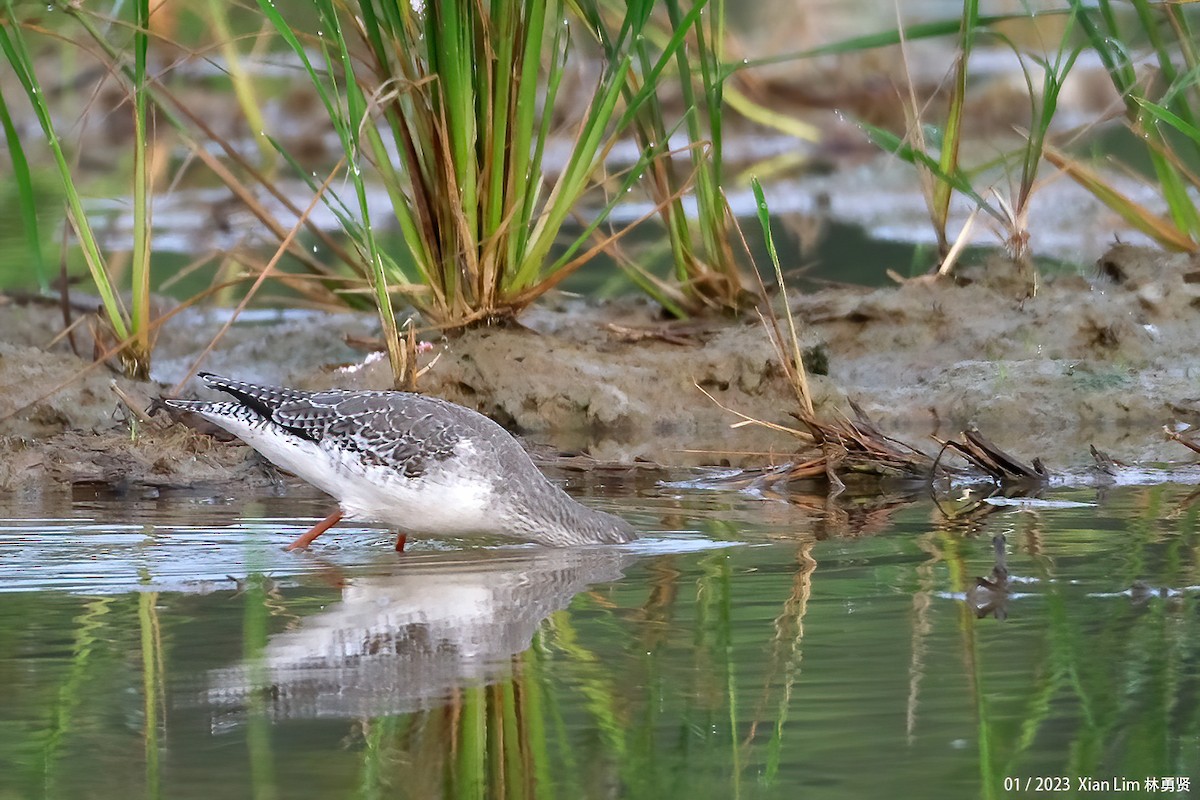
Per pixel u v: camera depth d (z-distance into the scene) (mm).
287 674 7461
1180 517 10617
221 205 24891
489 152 14250
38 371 14305
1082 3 16000
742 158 29938
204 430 13383
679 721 6824
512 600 8883
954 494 11836
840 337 16031
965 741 6570
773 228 23172
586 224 17438
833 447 12719
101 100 28172
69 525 10953
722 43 17406
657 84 14773
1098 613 8273
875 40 15133
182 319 18172
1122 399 14367
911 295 16156
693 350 15359
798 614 8383
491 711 6949
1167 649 7648
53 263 20438
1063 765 6340
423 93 14086
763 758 6402
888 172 27656
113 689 7230
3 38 13539
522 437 14227
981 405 14414
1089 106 29750
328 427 10648
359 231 15500
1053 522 10586
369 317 17266
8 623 8328
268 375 15617
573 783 6184
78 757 6430
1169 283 15688
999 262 16438
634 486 12492
